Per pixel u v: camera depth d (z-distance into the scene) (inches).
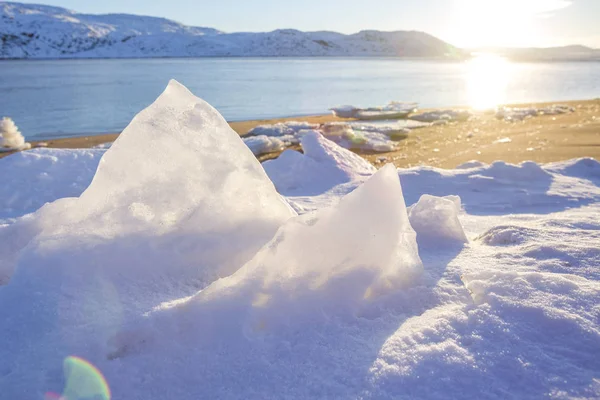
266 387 55.3
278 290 69.9
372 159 410.0
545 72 2888.8
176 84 93.7
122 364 59.5
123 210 83.8
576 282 72.3
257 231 88.8
